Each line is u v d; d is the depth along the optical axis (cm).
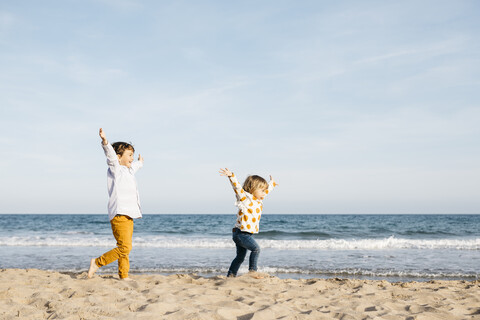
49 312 302
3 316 286
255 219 507
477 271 824
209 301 360
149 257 1057
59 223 3988
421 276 766
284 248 1314
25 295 371
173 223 3788
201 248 1334
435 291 477
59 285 430
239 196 502
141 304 333
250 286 457
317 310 346
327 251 1222
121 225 476
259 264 914
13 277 488
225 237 1961
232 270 531
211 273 786
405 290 477
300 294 423
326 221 4216
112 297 364
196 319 284
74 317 286
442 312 353
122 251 481
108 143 462
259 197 516
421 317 331
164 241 1557
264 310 317
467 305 401
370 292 454
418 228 2780
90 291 391
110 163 472
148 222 4012
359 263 939
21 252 1201
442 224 3422
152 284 466
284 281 509
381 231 2409
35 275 521
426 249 1293
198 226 3166
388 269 845
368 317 318
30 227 3203
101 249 1306
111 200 477
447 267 880
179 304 338
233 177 495
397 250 1258
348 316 318
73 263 941
